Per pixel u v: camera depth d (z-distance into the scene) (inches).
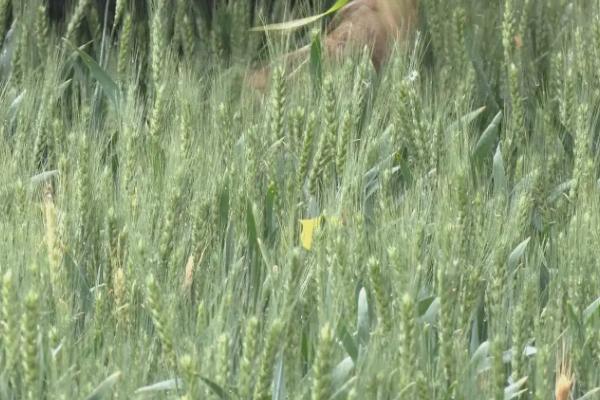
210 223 331.0
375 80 436.8
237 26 484.7
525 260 331.9
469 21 488.7
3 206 326.0
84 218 323.0
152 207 319.9
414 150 383.2
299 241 325.4
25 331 237.3
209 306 276.2
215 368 251.8
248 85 434.6
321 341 236.7
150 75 454.3
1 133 386.9
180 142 356.5
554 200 381.4
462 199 313.1
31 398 239.1
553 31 502.3
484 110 456.4
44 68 460.8
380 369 249.9
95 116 438.9
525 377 266.4
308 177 356.2
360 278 298.8
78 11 474.0
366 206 361.7
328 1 527.5
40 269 280.7
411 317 252.1
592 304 294.4
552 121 418.3
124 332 273.3
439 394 256.7
